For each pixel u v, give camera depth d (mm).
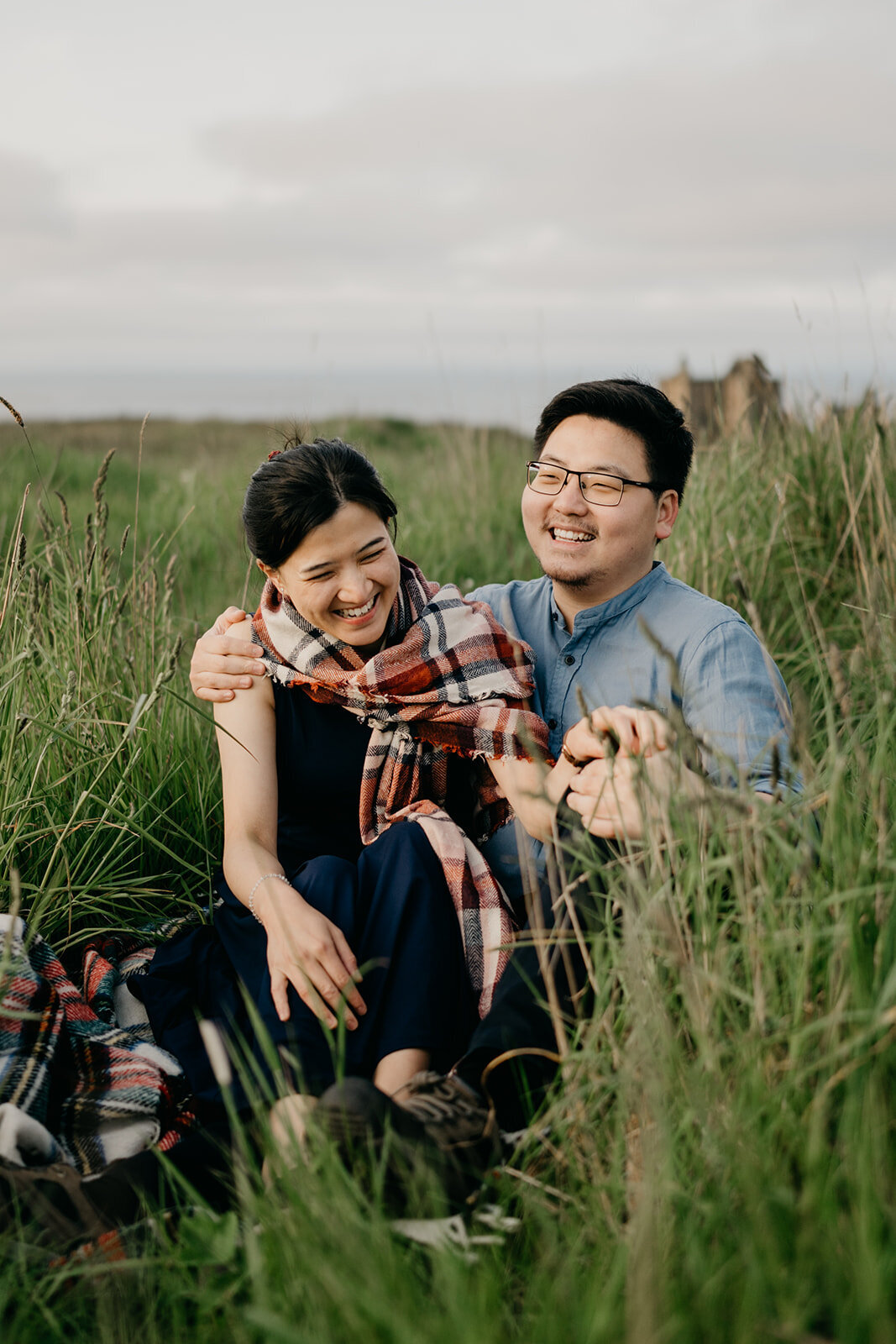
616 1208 1290
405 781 2082
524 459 6012
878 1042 1255
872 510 3176
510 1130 1590
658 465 2088
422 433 9297
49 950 1959
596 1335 1048
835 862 1414
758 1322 1046
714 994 1392
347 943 1756
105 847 2359
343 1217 1246
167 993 1939
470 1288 1216
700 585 3098
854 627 2725
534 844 2104
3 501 5277
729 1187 1220
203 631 3342
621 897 1507
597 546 2115
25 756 2334
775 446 3668
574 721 2250
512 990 1666
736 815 1479
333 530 1906
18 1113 1548
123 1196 1484
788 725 1847
